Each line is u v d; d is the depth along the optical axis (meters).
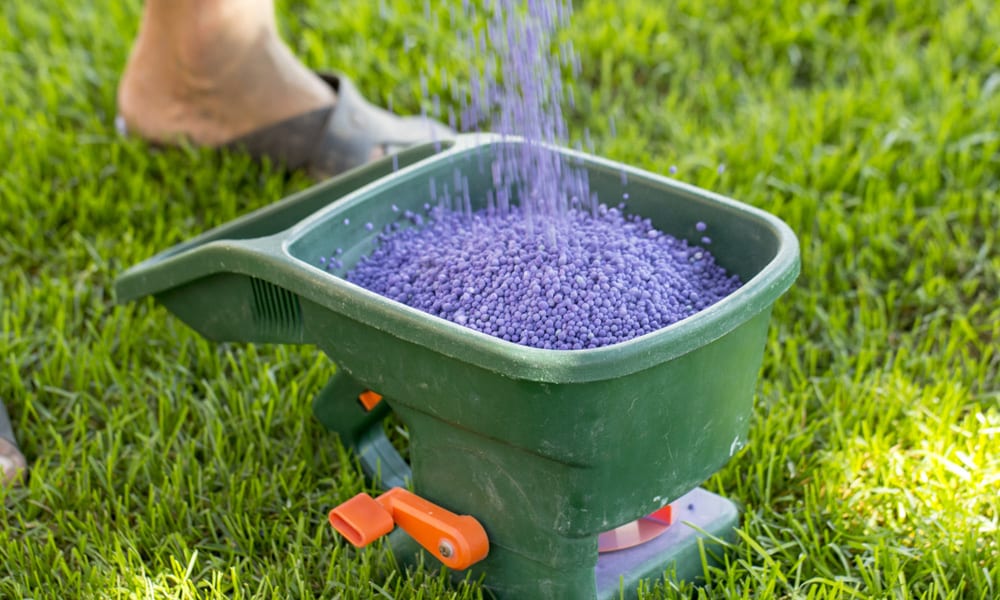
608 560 1.86
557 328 1.70
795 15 3.60
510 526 1.73
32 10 3.64
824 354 2.43
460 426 1.66
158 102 3.04
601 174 2.02
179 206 2.84
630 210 2.02
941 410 2.21
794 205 2.77
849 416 2.21
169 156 3.05
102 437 2.21
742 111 3.19
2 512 2.04
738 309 1.61
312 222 1.88
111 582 1.87
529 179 2.06
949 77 3.29
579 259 1.80
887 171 2.93
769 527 2.00
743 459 2.13
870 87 3.22
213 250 1.85
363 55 3.38
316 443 2.22
